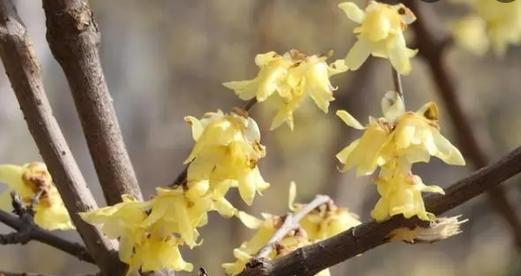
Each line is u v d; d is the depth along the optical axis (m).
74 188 0.85
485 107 3.76
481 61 3.59
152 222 0.81
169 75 3.54
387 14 0.82
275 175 2.52
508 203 1.32
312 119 2.13
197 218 0.81
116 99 3.53
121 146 0.86
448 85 1.30
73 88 0.85
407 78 2.66
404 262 3.55
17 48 0.84
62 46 0.84
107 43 3.54
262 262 0.81
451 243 3.64
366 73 1.69
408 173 0.79
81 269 2.95
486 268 3.58
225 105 3.40
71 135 2.77
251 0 2.51
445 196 0.79
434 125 0.80
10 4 0.84
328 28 2.29
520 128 3.78
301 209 0.89
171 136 3.56
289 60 0.82
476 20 1.29
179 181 0.83
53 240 0.88
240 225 1.87
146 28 3.54
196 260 2.76
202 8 3.34
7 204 0.93
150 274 0.85
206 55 3.35
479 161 1.34
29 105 0.85
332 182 1.70
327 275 0.87
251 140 0.81
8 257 2.89
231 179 0.81
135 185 0.86
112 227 0.82
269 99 0.82
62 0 0.83
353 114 1.68
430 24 1.28
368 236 0.80
